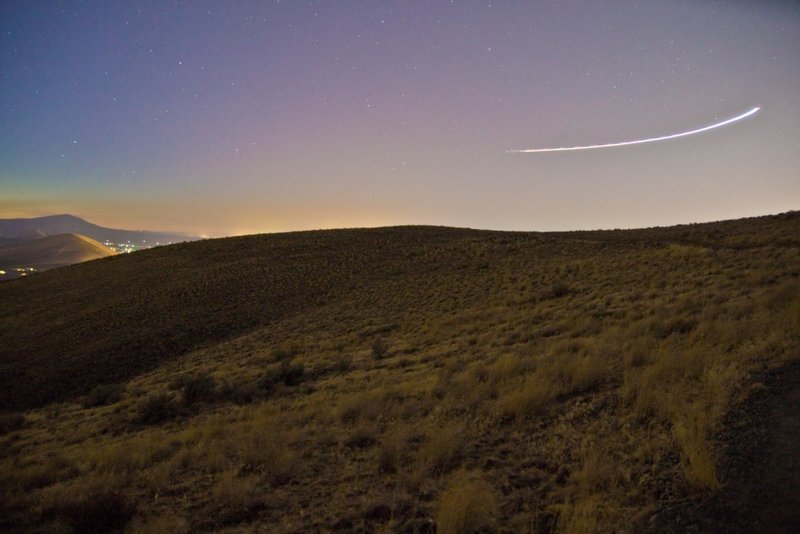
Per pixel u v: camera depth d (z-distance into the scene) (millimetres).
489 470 5801
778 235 31062
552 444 6250
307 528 4961
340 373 16766
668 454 5238
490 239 56125
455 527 4375
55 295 58250
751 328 9078
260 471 6816
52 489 7121
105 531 5430
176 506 5953
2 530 5750
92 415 16953
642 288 21156
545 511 4684
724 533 3801
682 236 41344
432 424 7758
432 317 27391
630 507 4414
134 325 42344
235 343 33625
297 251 63500
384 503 5199
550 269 34031
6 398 31297
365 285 43812
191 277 56719
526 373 9742
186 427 12086
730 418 5648
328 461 6941
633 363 9000
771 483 4281
